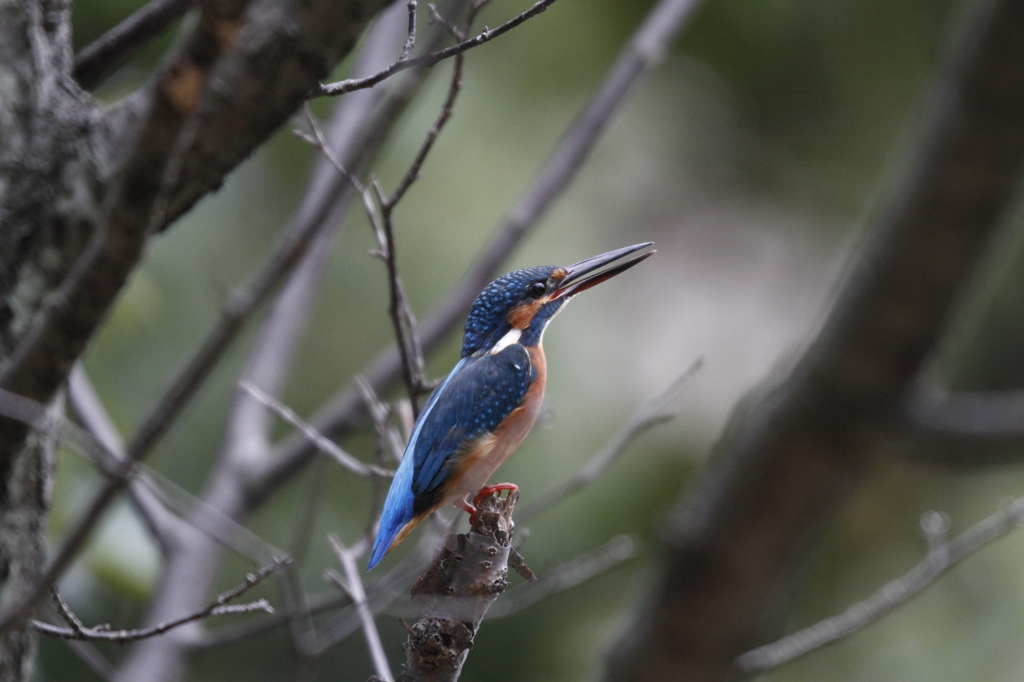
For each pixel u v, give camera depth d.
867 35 12.90
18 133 5.83
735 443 10.20
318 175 8.88
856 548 12.95
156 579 8.46
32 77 5.90
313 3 5.06
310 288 9.68
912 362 9.42
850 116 13.46
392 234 5.98
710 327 14.29
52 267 5.85
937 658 11.31
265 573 5.55
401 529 7.48
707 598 10.21
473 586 5.57
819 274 14.62
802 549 10.24
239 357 11.63
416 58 4.93
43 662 11.65
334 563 11.35
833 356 9.59
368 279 11.30
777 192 14.25
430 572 5.64
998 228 9.04
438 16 5.63
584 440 11.54
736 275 15.44
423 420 7.95
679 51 13.39
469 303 8.95
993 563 11.51
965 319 10.20
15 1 5.88
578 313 12.05
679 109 13.91
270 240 11.20
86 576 8.14
